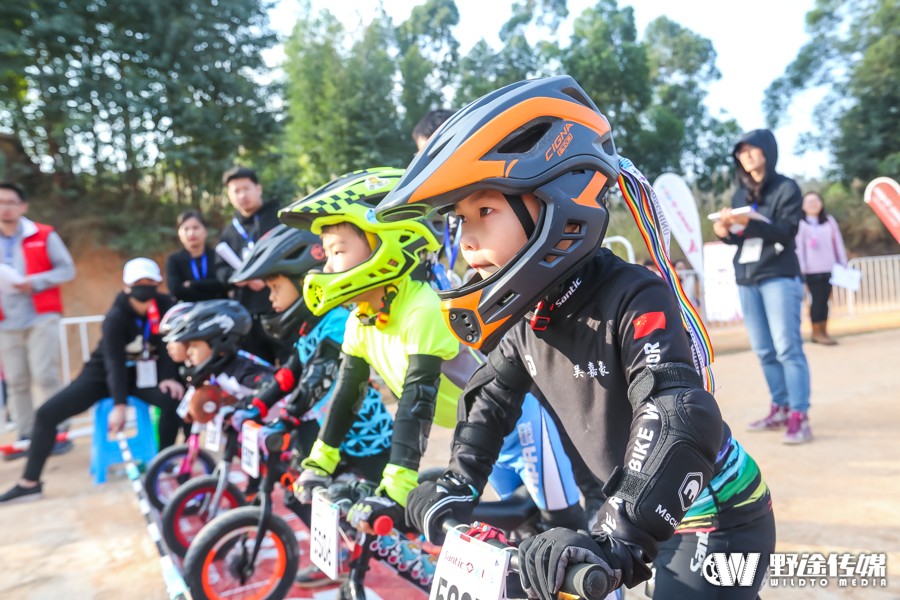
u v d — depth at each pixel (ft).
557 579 2.96
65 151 43.73
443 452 14.82
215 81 44.27
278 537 8.07
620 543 3.06
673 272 4.43
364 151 58.59
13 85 41.39
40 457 13.57
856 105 67.72
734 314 18.35
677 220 16.70
